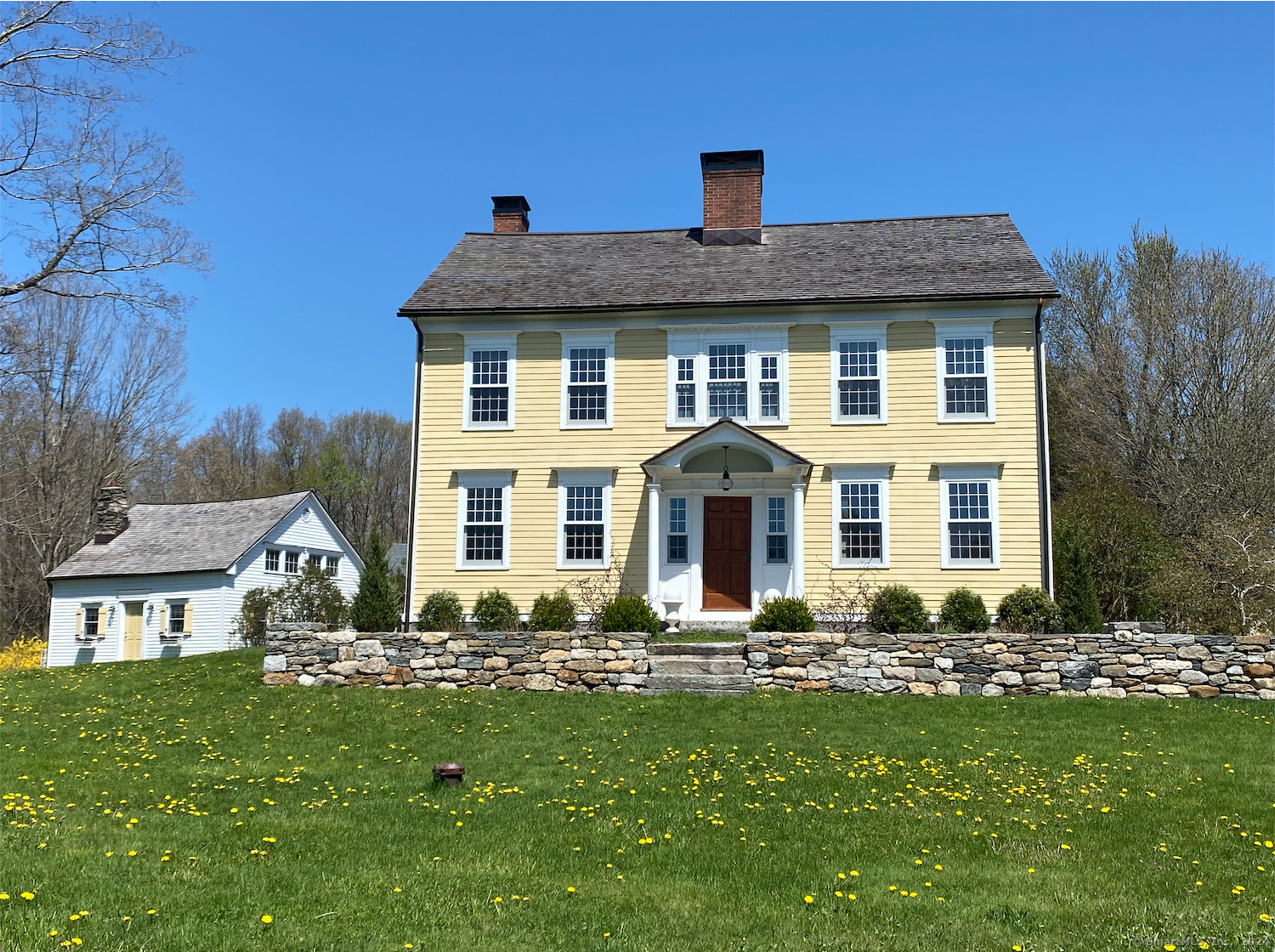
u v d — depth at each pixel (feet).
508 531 67.62
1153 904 24.16
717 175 77.66
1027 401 64.64
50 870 25.38
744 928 22.65
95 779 38.01
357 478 191.52
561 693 52.24
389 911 23.31
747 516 67.00
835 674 51.78
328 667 55.16
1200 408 106.32
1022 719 45.68
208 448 202.69
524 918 23.07
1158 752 39.99
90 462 140.36
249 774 38.52
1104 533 70.69
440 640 54.54
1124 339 117.60
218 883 25.02
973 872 26.73
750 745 41.29
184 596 101.24
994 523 63.87
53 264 70.64
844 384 66.49
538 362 69.10
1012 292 64.49
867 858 27.96
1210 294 109.40
